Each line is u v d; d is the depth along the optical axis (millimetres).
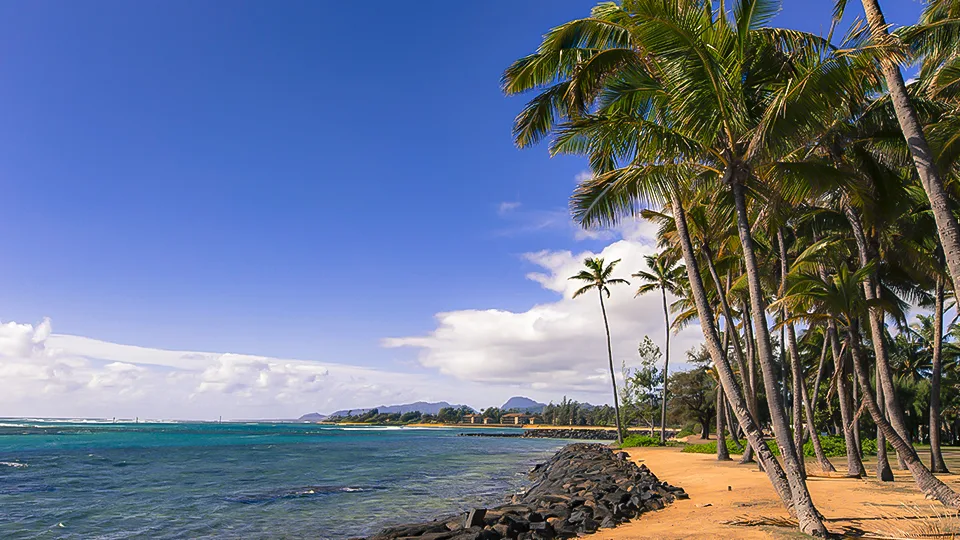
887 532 10141
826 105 10125
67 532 15758
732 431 39094
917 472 12656
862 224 17062
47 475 29422
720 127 10938
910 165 17078
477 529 12695
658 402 69438
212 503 20828
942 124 14117
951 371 51469
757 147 10414
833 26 13062
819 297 14539
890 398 15258
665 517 13680
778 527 10859
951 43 13758
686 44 10227
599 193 12516
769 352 10742
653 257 45750
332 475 31328
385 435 109938
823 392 44844
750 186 12484
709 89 10422
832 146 15656
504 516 13500
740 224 11039
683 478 22719
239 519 17703
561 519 14242
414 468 36656
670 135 10750
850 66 9734
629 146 10992
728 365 11258
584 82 11797
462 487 26797
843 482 18500
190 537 15164
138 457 42688
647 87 11734
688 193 14633
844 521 11352
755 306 10828
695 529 11492
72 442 63219
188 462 39031
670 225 22469
